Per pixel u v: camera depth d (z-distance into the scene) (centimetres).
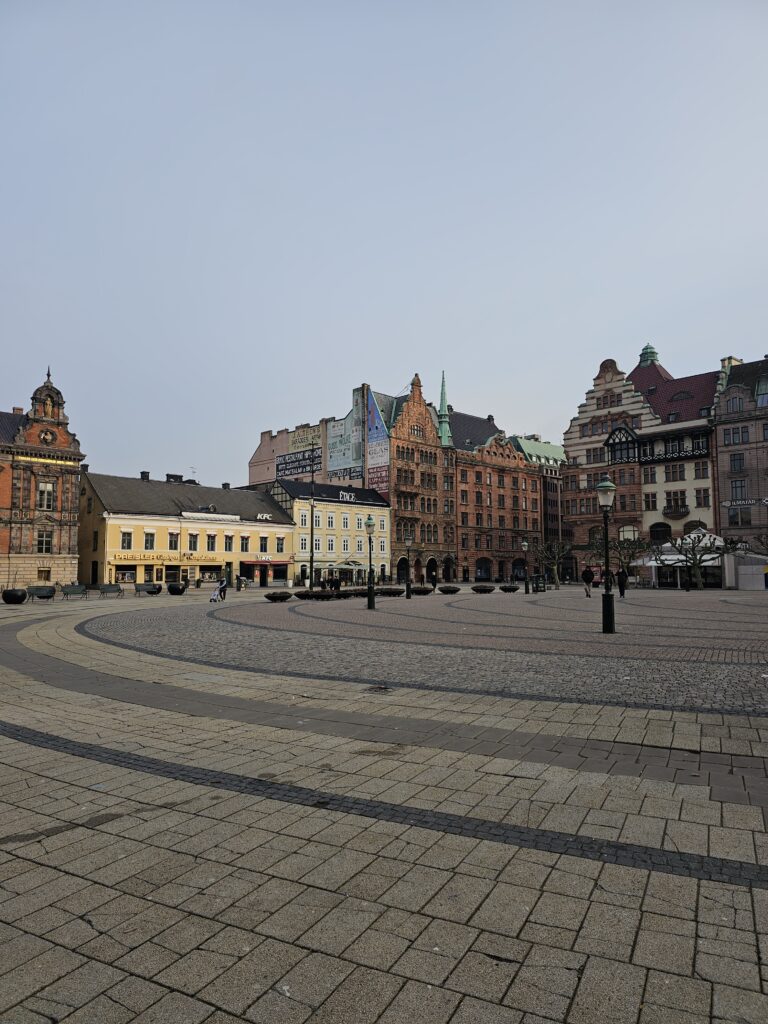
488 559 9956
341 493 8444
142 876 479
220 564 7319
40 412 6384
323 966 371
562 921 413
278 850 520
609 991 347
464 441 10162
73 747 821
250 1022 327
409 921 415
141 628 2333
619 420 8625
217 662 1499
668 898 440
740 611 2978
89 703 1082
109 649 1761
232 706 1048
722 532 7544
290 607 3459
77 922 418
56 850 524
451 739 838
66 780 696
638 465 8325
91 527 6850
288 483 8344
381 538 8731
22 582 6147
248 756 776
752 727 873
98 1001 343
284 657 1559
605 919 415
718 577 6525
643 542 7275
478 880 468
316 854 511
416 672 1324
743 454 7488
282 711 1009
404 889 456
